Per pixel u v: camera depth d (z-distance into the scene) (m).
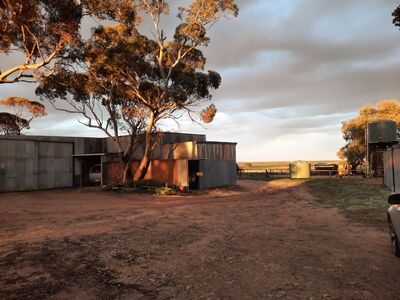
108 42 25.50
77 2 16.30
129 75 28.27
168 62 29.61
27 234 9.71
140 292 5.07
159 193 25.17
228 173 34.50
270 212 14.34
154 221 12.20
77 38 17.59
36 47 17.06
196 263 6.60
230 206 17.05
